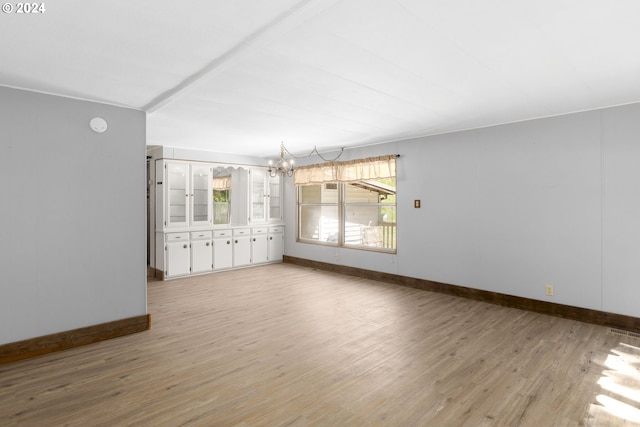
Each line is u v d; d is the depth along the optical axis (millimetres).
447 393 2375
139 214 3590
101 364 2820
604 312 3650
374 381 2541
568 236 3873
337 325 3699
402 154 5402
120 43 2150
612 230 3594
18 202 2924
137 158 3574
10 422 2068
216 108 3598
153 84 2887
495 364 2791
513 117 4055
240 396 2348
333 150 6418
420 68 2596
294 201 7332
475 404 2246
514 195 4270
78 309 3213
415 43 2193
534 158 4105
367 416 2127
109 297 3391
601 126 3646
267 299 4703
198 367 2764
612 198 3590
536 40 2156
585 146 3746
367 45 2215
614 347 3096
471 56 2389
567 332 3463
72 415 2135
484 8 1798
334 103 3455
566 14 1857
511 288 4316
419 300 4637
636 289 3463
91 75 2674
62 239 3137
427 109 3693
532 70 2645
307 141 5539
